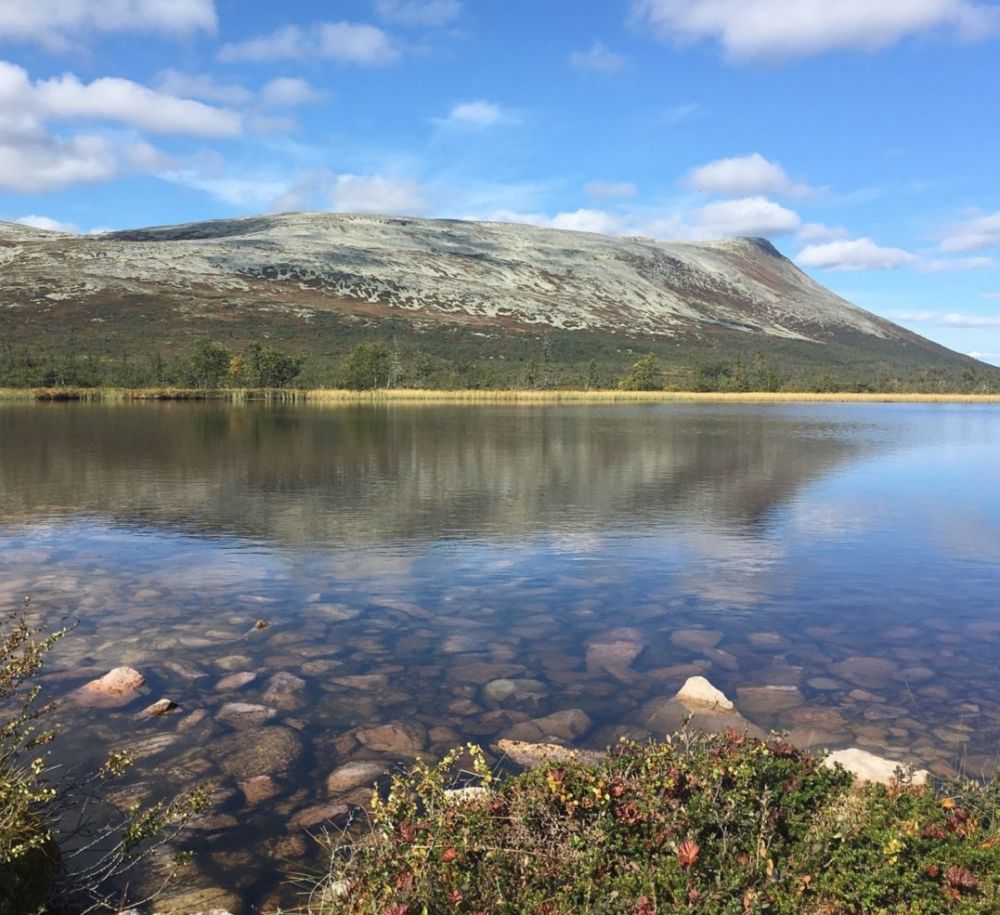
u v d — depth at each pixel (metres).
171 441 27.36
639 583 9.65
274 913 3.54
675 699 6.12
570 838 3.14
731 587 9.52
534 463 21.98
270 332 124.62
